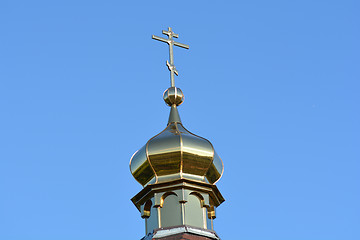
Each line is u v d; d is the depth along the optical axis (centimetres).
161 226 4509
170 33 5125
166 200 4581
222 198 4744
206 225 4556
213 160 4684
